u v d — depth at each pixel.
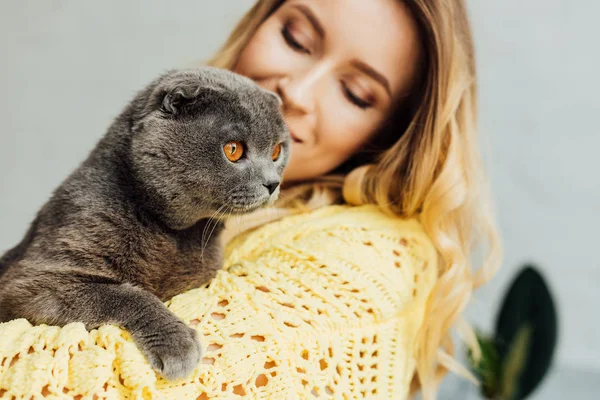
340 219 1.36
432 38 1.45
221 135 1.14
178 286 1.19
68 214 1.11
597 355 2.91
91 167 1.16
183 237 1.19
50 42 2.95
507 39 2.88
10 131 2.98
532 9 2.85
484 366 1.99
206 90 1.14
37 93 2.98
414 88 1.54
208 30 3.00
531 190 2.93
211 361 0.93
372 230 1.34
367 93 1.49
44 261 1.07
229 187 1.16
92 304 1.01
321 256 1.18
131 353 0.88
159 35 3.00
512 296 2.09
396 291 1.23
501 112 2.91
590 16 2.83
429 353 1.32
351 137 1.52
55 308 1.02
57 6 2.93
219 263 1.29
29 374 0.80
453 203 1.42
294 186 1.63
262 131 1.20
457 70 1.46
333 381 1.03
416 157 1.47
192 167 1.12
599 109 2.86
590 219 2.91
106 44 2.99
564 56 2.86
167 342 0.91
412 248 1.38
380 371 1.13
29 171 3.02
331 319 1.07
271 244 1.30
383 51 1.44
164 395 0.86
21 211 3.02
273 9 1.67
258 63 1.52
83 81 3.00
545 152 2.91
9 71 2.94
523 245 2.94
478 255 1.69
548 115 2.90
